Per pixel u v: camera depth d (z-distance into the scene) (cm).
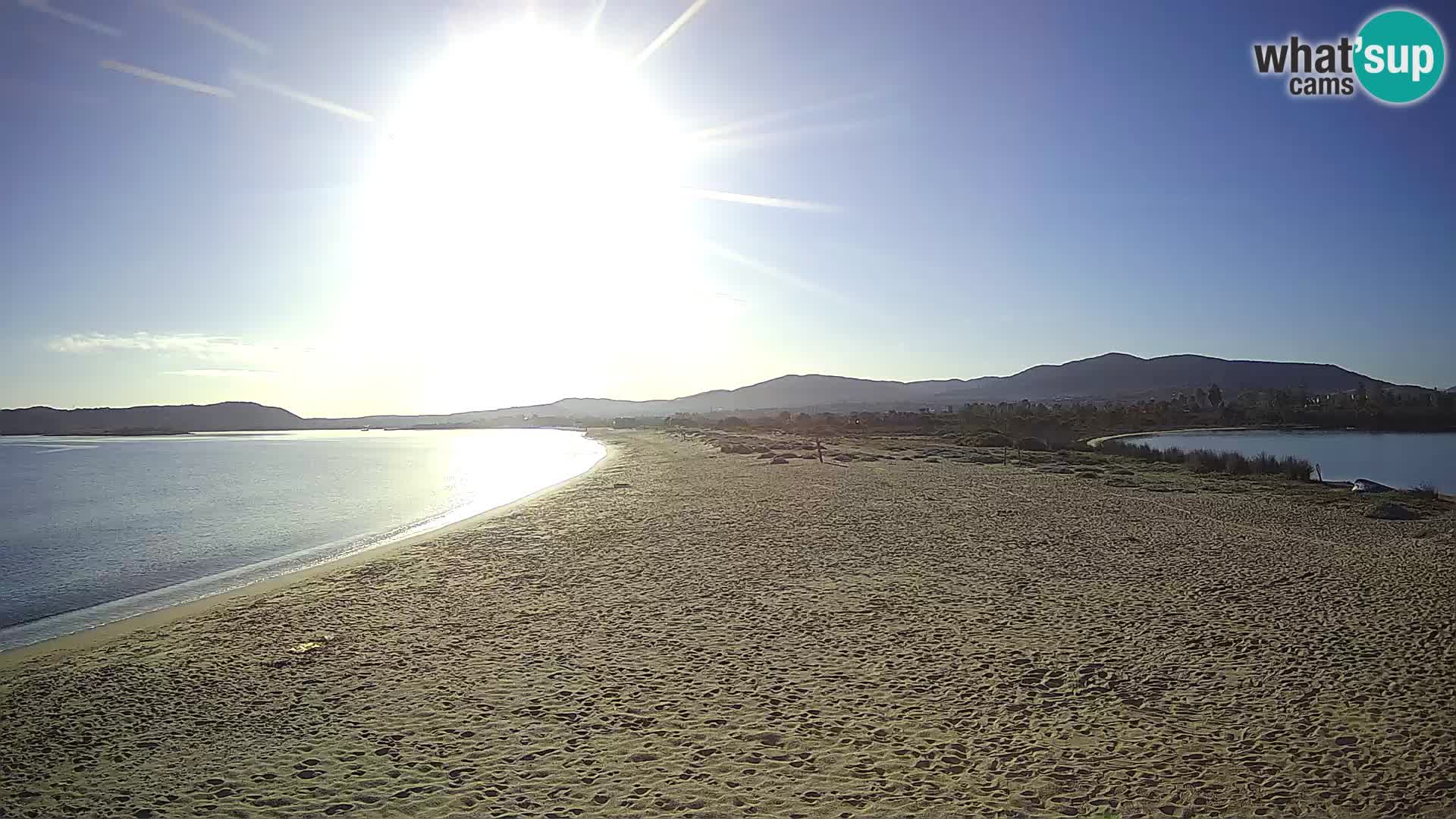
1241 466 3616
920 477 3328
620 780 677
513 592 1417
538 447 9194
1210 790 633
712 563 1586
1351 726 750
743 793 647
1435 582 1326
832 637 1078
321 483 4600
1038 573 1434
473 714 844
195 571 1925
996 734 752
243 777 711
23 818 640
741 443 6156
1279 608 1176
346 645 1116
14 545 2375
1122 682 883
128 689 966
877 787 652
